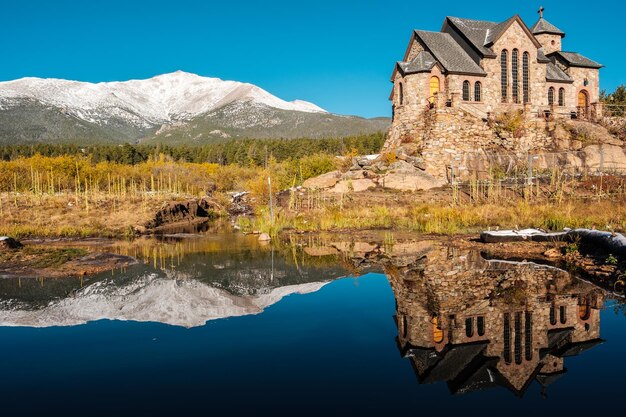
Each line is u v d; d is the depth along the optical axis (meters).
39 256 20.03
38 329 10.88
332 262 19.55
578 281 15.28
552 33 61.22
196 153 157.25
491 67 52.22
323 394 7.57
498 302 12.95
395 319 11.59
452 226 27.67
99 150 142.12
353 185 42.12
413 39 55.19
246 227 33.44
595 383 8.05
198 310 12.46
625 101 73.75
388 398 7.46
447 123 47.06
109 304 12.99
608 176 39.62
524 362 8.96
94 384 7.96
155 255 21.66
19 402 7.33
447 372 8.49
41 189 48.34
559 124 50.31
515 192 37.81
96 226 31.30
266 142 159.00
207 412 6.97
